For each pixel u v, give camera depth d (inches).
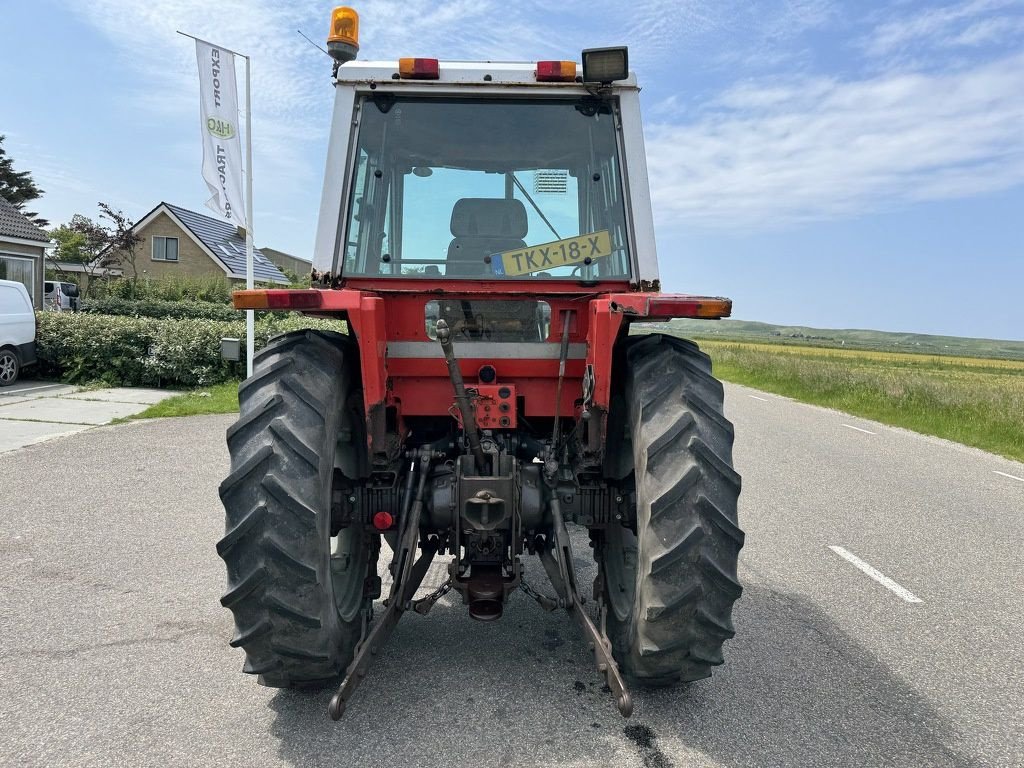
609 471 132.0
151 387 538.3
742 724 116.7
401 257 129.4
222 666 132.1
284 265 2982.3
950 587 187.5
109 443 338.3
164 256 1617.9
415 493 124.0
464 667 132.8
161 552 194.9
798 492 296.7
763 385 856.9
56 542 201.6
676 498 103.8
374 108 131.0
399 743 108.2
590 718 116.4
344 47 130.7
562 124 131.9
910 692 130.1
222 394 499.5
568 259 128.8
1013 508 277.6
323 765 102.4
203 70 422.9
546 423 140.0
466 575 120.3
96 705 118.1
